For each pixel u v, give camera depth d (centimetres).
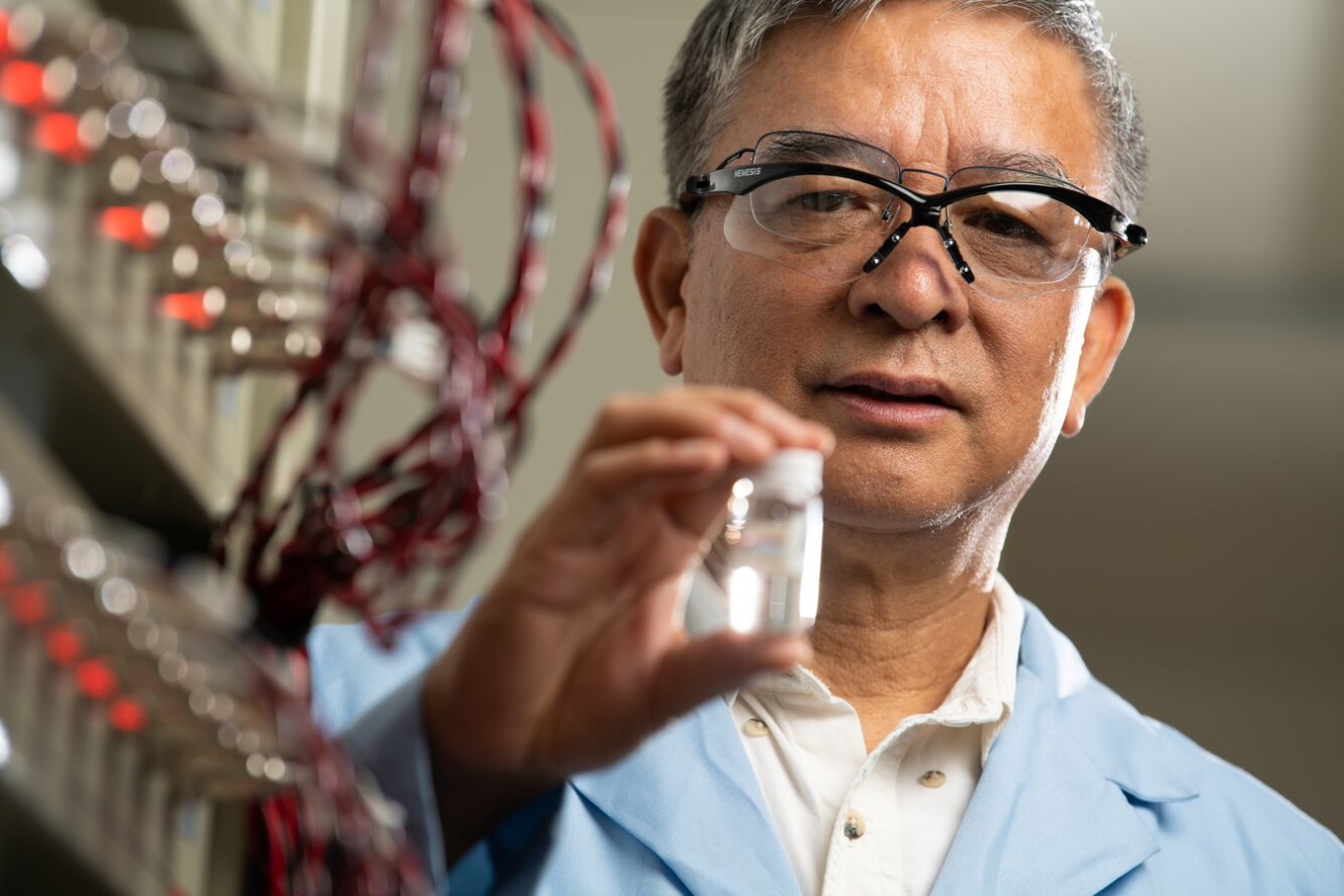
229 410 87
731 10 167
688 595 157
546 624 90
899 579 158
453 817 100
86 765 69
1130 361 310
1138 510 310
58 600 60
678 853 140
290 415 77
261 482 79
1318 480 306
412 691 96
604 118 70
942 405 149
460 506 70
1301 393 307
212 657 65
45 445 76
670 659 92
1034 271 152
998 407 151
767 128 160
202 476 83
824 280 150
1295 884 156
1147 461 309
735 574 88
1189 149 310
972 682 163
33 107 58
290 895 83
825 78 157
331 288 69
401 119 237
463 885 127
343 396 74
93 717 69
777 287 151
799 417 151
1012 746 157
